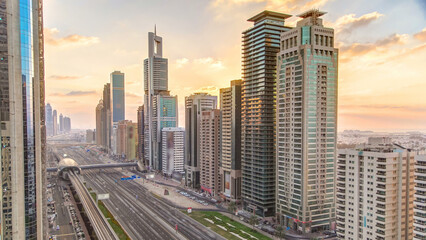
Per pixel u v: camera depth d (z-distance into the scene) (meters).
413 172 148.62
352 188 158.62
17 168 128.12
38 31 145.75
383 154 145.00
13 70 127.44
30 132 134.62
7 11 126.00
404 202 147.75
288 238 193.00
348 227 160.88
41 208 142.88
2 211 125.25
